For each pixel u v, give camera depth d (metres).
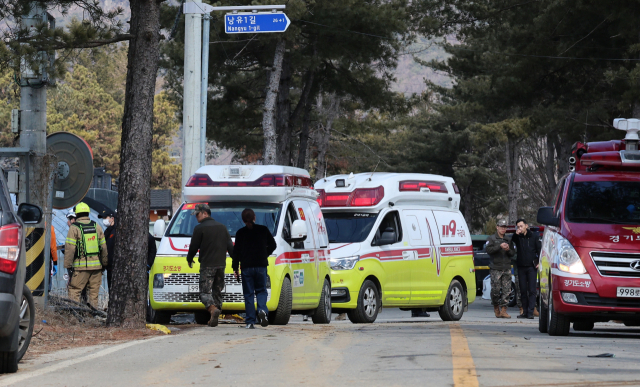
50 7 27.50
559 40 63.97
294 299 28.53
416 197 36.84
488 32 75.44
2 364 15.46
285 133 68.88
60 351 19.39
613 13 55.91
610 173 25.48
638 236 22.92
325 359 16.84
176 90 73.19
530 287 40.22
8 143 130.88
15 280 15.14
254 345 20.03
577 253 23.06
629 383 13.39
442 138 140.25
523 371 14.69
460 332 24.30
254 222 28.03
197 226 26.14
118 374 15.24
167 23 64.12
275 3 53.81
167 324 28.72
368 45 63.91
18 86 28.50
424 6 72.75
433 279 36.84
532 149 104.94
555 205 26.59
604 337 23.56
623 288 22.48
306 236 28.25
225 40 61.56
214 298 26.55
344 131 89.81
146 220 25.88
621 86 57.72
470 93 83.44
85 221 32.03
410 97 72.75
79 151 27.88
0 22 27.00
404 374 14.41
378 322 35.25
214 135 73.25
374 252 33.47
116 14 27.20
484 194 150.75
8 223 15.36
